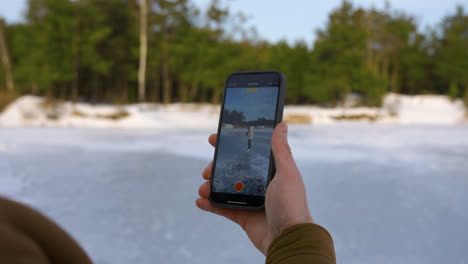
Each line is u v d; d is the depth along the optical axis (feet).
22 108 91.61
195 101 140.26
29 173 26.66
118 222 15.92
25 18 104.42
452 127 75.92
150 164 30.58
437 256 12.57
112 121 85.25
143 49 103.19
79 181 24.02
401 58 160.56
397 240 14.01
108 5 113.60
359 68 114.62
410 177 25.41
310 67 120.88
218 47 112.57
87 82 123.03
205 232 14.74
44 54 93.81
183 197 19.97
